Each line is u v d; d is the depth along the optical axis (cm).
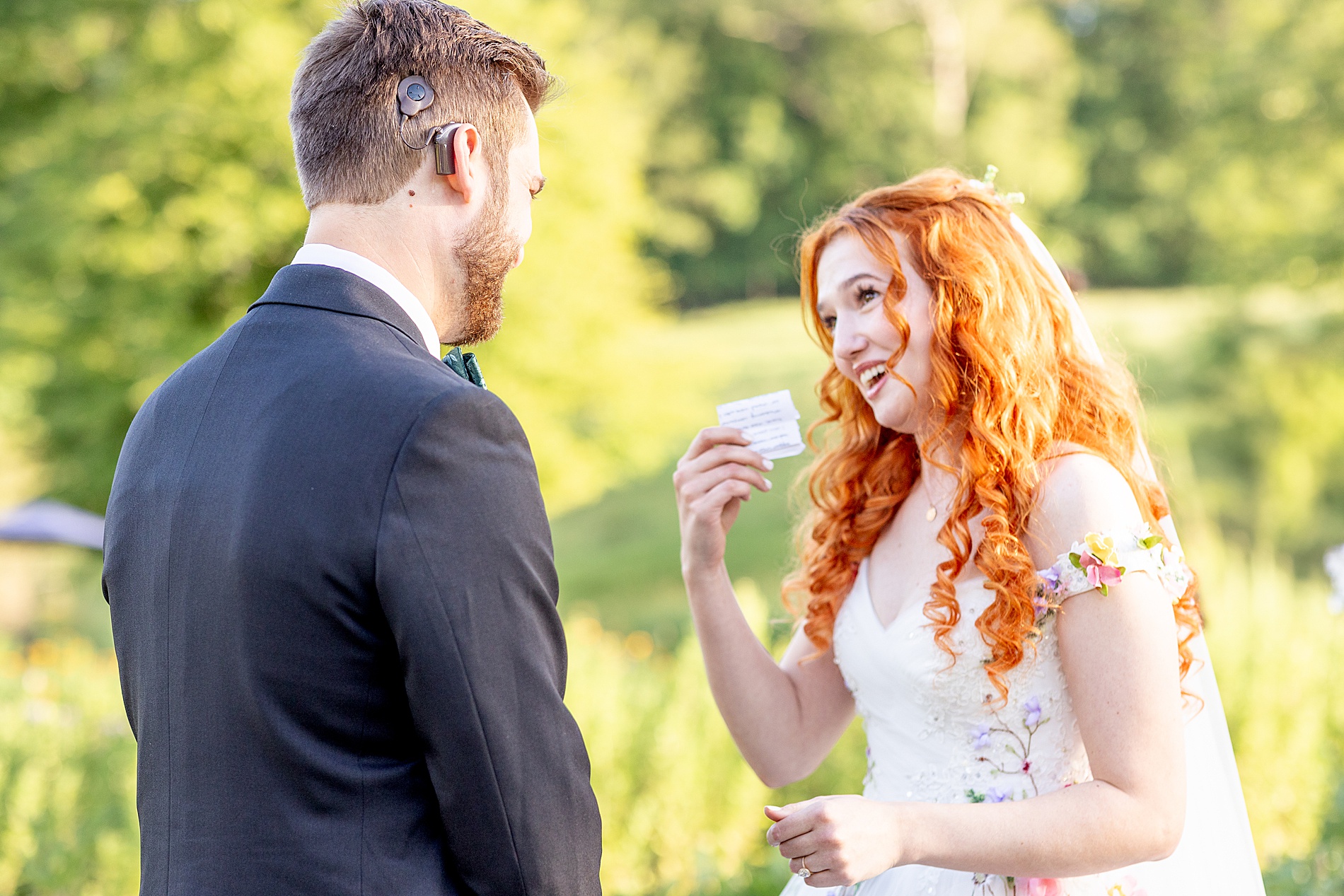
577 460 835
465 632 115
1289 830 426
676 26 2748
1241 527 1481
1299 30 1356
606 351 823
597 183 786
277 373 125
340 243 134
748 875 293
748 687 183
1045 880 159
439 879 119
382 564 114
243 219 693
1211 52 1680
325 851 116
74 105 837
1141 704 144
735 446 181
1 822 388
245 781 117
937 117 2848
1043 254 176
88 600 1240
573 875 122
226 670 117
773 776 186
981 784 160
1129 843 139
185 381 133
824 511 193
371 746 119
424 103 134
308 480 117
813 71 2848
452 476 118
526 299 755
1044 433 161
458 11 142
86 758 425
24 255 757
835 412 193
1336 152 1345
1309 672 445
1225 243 1470
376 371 122
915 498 183
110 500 136
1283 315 1553
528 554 122
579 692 448
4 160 845
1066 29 3058
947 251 167
